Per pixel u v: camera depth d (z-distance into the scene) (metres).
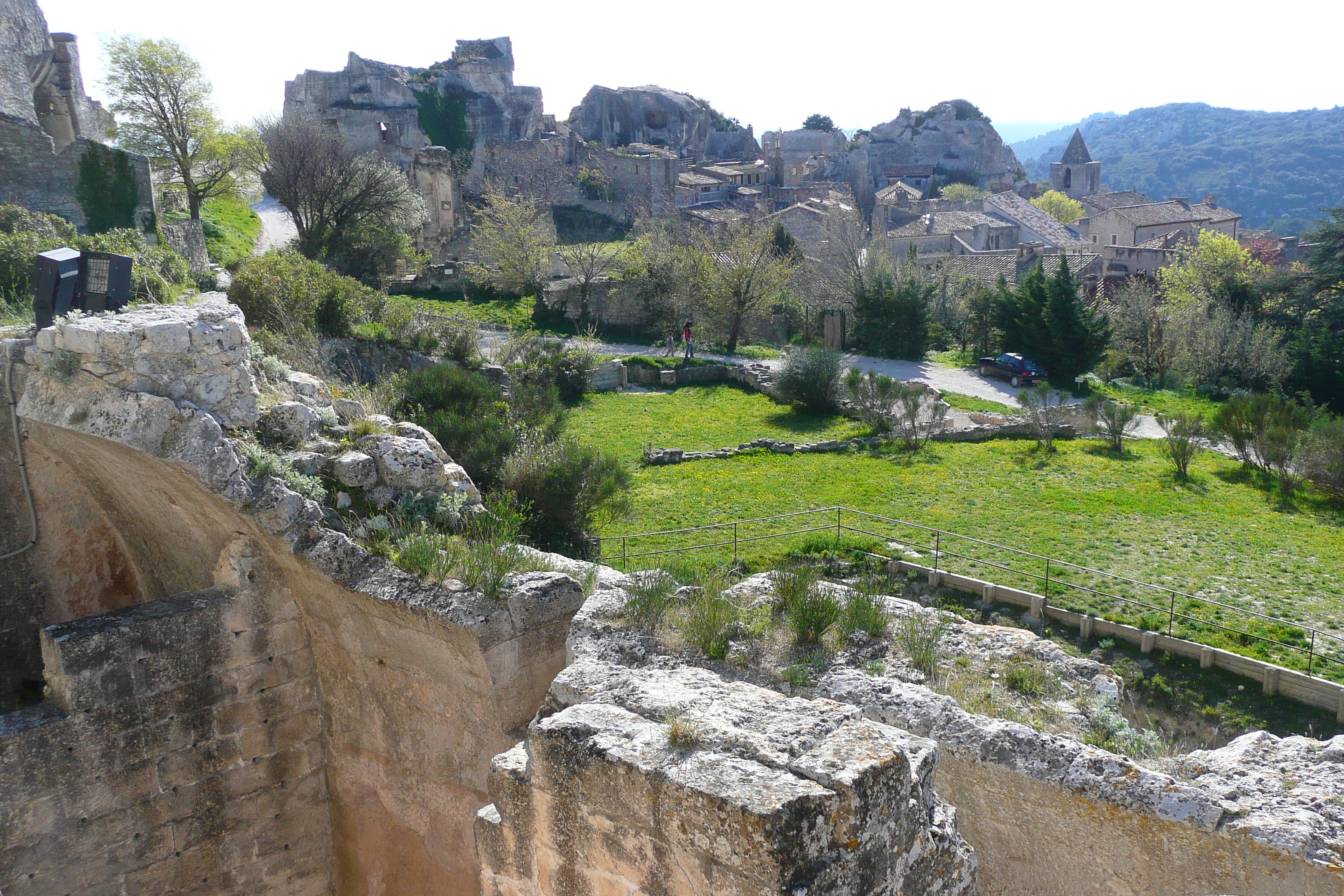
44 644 7.39
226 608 7.97
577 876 4.42
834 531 21.78
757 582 7.75
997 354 45.06
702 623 6.78
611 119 112.06
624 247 49.00
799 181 106.75
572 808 4.34
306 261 26.59
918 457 29.30
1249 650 16.05
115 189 31.73
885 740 4.07
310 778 8.67
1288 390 41.72
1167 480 27.25
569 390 35.66
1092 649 16.70
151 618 7.62
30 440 8.70
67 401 7.50
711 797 3.71
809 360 34.84
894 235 77.12
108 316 7.80
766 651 6.70
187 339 7.52
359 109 74.56
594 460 18.00
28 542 9.02
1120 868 5.02
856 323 46.97
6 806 7.04
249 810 8.34
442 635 6.97
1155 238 78.25
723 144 122.38
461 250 52.84
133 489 8.32
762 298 44.53
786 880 3.51
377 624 7.58
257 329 20.80
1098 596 18.22
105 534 9.55
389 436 8.70
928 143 140.38
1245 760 5.45
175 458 7.22
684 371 38.84
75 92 38.66
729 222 52.28
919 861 4.23
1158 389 42.34
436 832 7.74
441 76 82.81
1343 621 17.56
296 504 7.57
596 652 6.74
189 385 7.59
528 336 35.75
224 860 8.24
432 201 60.41
